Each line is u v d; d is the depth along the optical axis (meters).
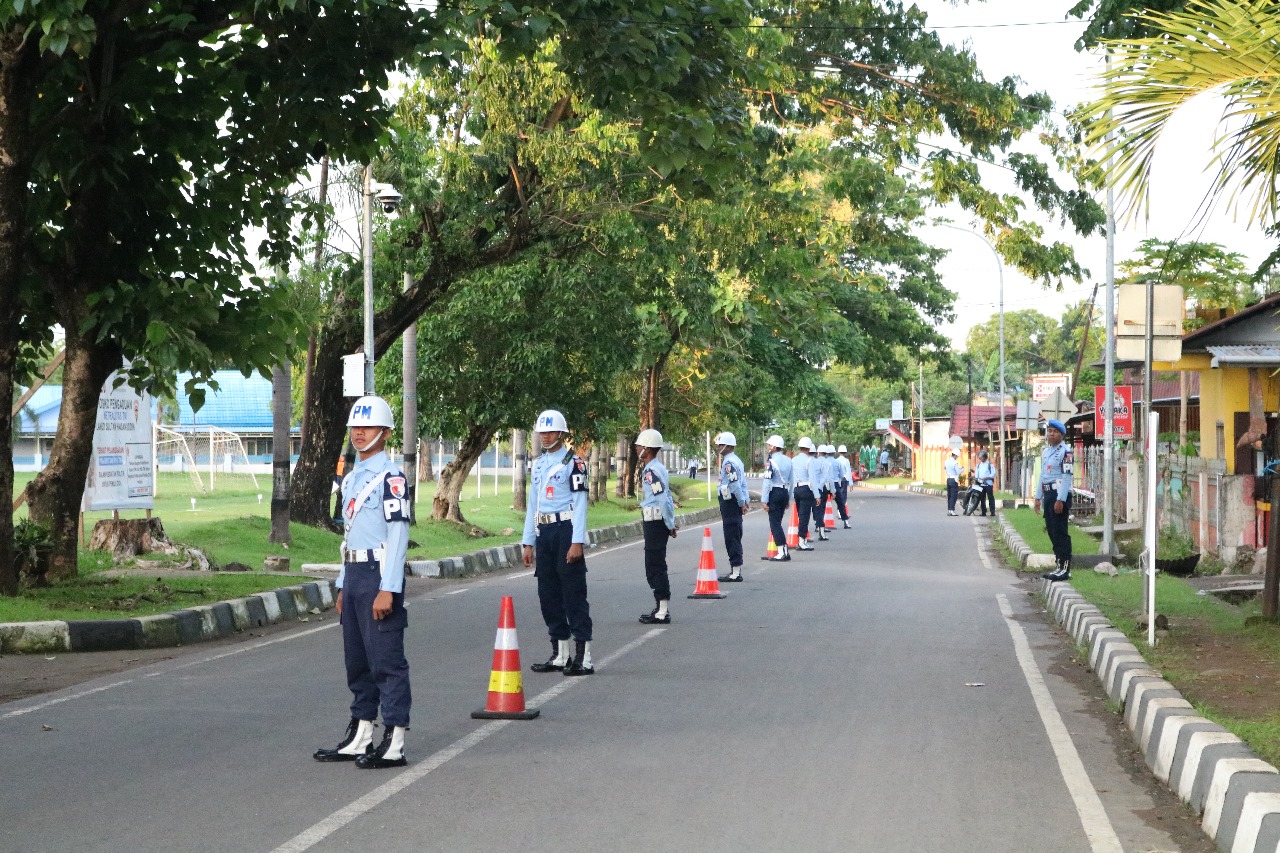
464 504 39.94
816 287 39.91
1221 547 20.28
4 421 14.09
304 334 15.38
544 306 27.08
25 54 13.63
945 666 11.34
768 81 16.33
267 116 14.80
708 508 43.84
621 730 8.53
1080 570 19.59
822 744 8.12
